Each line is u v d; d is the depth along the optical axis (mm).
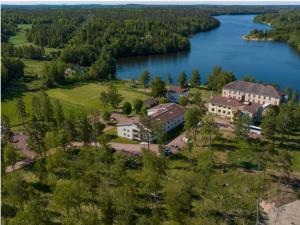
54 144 99312
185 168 96688
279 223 74000
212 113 142250
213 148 109625
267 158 98250
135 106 141125
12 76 194625
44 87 183000
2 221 64875
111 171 86062
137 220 70812
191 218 71812
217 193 81938
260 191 84188
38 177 90938
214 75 184250
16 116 141500
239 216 75062
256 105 136125
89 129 108688
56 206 77250
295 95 150375
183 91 169000
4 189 75438
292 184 89250
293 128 124312
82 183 77438
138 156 103625
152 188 78062
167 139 117875
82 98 166500
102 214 72438
